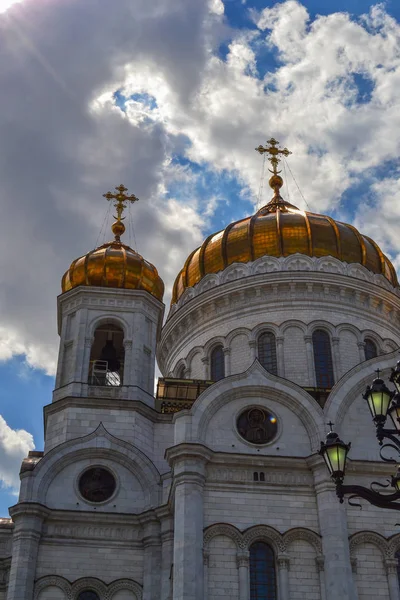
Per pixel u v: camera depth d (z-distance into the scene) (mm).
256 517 37531
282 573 36062
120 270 49156
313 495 38469
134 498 41781
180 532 36062
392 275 58031
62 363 46500
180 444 38156
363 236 58312
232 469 38688
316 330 52188
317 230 55562
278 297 53062
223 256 56188
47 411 44438
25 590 38031
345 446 23422
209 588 35438
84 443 42656
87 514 40688
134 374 45844
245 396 41375
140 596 39031
